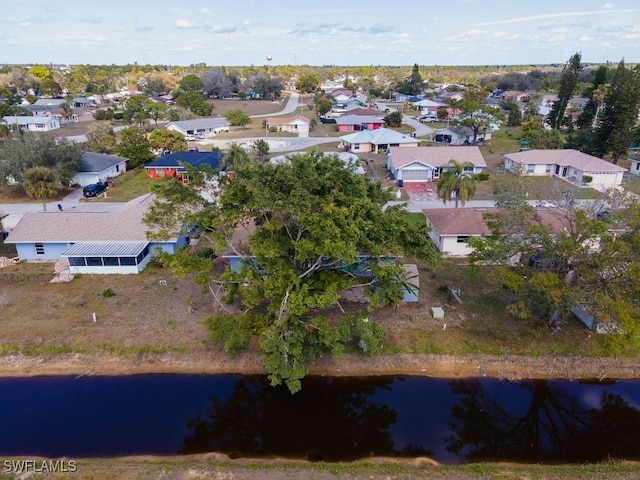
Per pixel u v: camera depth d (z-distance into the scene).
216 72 181.75
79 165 60.75
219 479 19.38
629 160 75.00
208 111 129.50
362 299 32.97
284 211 23.16
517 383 26.50
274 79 180.50
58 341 28.48
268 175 24.84
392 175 67.19
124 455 21.59
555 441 22.86
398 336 29.12
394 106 153.50
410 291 30.41
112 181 61.69
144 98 133.25
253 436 22.97
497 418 24.28
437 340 28.77
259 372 27.23
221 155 66.88
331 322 30.20
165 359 27.72
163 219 28.84
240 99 175.00
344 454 21.89
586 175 61.91
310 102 165.88
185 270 26.64
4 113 113.88
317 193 25.23
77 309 31.80
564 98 98.00
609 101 72.12
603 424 24.00
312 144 90.31
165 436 22.80
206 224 26.64
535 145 79.06
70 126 115.38
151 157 72.19
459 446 22.44
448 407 24.95
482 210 42.09
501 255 28.53
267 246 24.55
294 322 25.73
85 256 36.00
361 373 27.17
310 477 19.59
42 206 53.47
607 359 27.61
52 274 35.91
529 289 27.38
